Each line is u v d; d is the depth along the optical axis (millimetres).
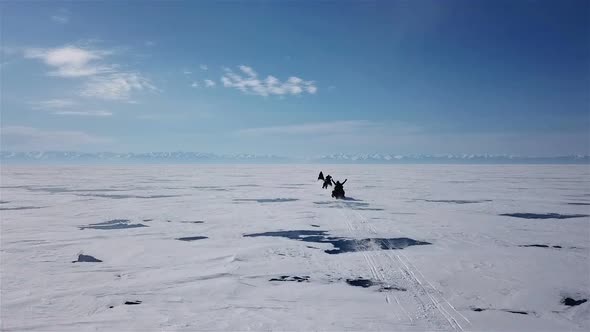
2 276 7668
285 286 7180
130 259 9109
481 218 15352
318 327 5301
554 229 12922
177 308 6043
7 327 5285
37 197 23547
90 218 15352
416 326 5359
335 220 14867
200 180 43250
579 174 61594
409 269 8266
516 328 5371
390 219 15078
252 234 12281
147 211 17312
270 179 45688
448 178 47625
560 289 6961
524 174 61875
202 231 12711
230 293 6777
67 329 5223
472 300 6418
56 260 8992
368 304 6234
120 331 5164
